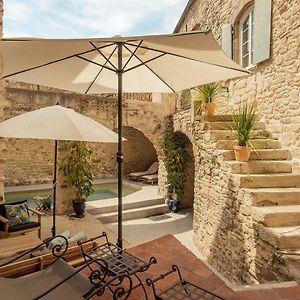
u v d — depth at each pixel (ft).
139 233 22.76
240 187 13.52
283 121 16.67
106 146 45.11
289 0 15.99
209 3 27.17
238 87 21.70
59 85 11.19
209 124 18.02
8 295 5.48
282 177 13.76
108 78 11.72
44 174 40.06
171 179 29.78
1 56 7.45
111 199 29.76
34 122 9.87
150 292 7.08
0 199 15.42
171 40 6.24
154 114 30.81
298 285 8.00
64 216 23.66
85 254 7.00
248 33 21.17
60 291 5.65
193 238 20.92
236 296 7.32
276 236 10.21
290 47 15.98
